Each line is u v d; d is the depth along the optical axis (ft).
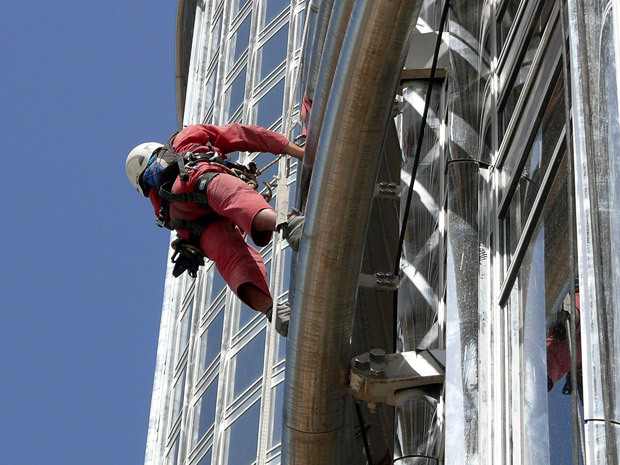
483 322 83.05
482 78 96.12
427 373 87.86
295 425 90.43
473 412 78.89
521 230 80.23
